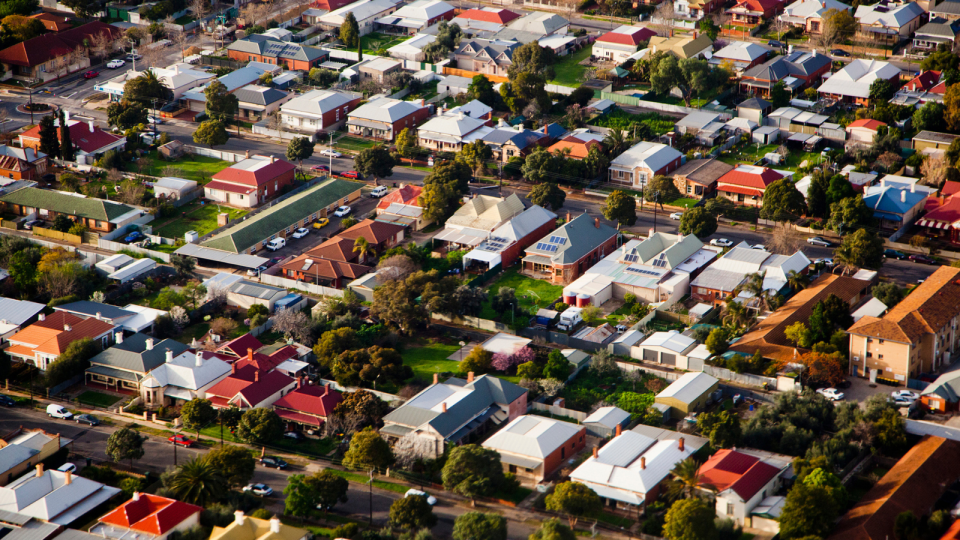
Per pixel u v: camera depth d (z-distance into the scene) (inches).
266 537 6422.2
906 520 6530.5
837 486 6870.1
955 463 7239.2
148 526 6609.3
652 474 7145.7
